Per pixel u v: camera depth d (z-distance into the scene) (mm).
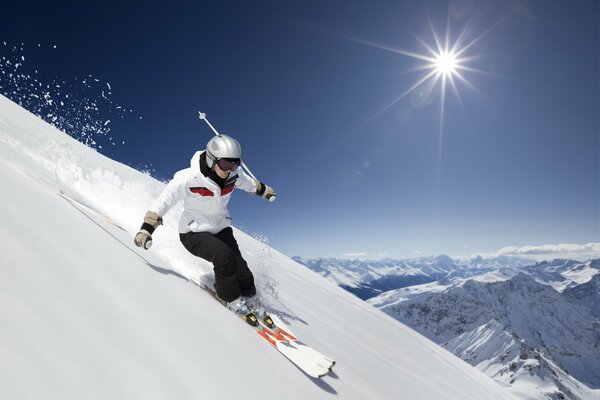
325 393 3020
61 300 2080
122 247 3428
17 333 1674
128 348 2072
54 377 1596
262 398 2395
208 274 4062
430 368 7578
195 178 3400
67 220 3174
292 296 6609
